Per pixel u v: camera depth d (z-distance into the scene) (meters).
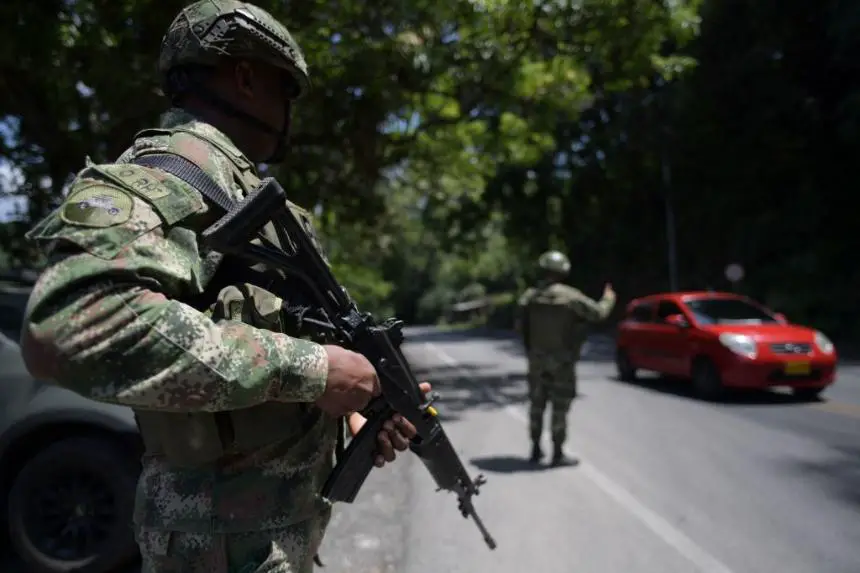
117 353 1.14
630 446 6.92
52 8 7.07
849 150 20.28
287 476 1.44
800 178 21.62
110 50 7.11
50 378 1.15
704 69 21.16
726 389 9.56
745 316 10.46
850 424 7.79
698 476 5.76
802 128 20.66
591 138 25.58
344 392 1.37
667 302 11.16
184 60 1.55
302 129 8.04
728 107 21.45
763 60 20.14
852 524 4.53
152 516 1.39
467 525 4.60
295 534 1.46
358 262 25.97
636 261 31.05
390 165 10.92
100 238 1.18
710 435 7.35
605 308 6.27
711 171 23.64
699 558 4.01
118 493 3.76
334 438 1.61
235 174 1.47
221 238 1.32
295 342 1.31
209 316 1.34
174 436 1.34
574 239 30.72
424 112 10.82
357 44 7.57
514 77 9.38
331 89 7.84
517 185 27.52
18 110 8.10
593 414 8.83
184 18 1.56
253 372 1.23
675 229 27.69
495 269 59.47
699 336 9.93
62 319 1.13
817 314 19.45
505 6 9.13
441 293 68.12
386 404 1.65
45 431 3.89
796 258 21.14
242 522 1.38
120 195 1.25
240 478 1.39
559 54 10.05
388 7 7.65
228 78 1.57
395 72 8.03
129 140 7.54
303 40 7.17
